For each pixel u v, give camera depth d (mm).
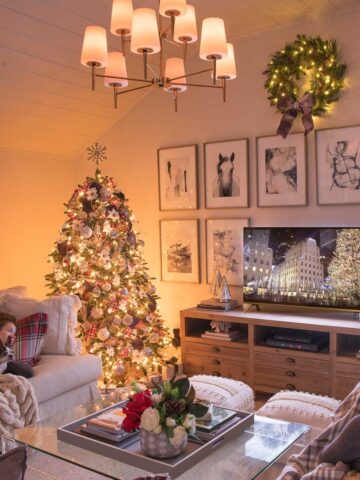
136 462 1999
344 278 3801
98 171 4348
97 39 2352
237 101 4402
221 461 2033
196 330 4422
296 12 3904
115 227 4293
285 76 4035
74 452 2141
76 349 3418
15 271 4785
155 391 2119
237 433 2236
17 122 4387
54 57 3869
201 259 4684
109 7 3527
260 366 3881
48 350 3354
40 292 5008
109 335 3977
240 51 4359
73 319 3479
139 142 4965
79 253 4137
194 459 1981
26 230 4879
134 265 4320
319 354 3619
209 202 4590
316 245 3912
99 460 2074
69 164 5309
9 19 3361
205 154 4574
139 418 2070
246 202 4379
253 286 4199
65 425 2305
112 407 2525
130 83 4641
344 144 3918
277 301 4094
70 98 4422
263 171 4285
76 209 4262
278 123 4215
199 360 4211
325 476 1406
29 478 2734
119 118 5059
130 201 5055
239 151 4391
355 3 3783
